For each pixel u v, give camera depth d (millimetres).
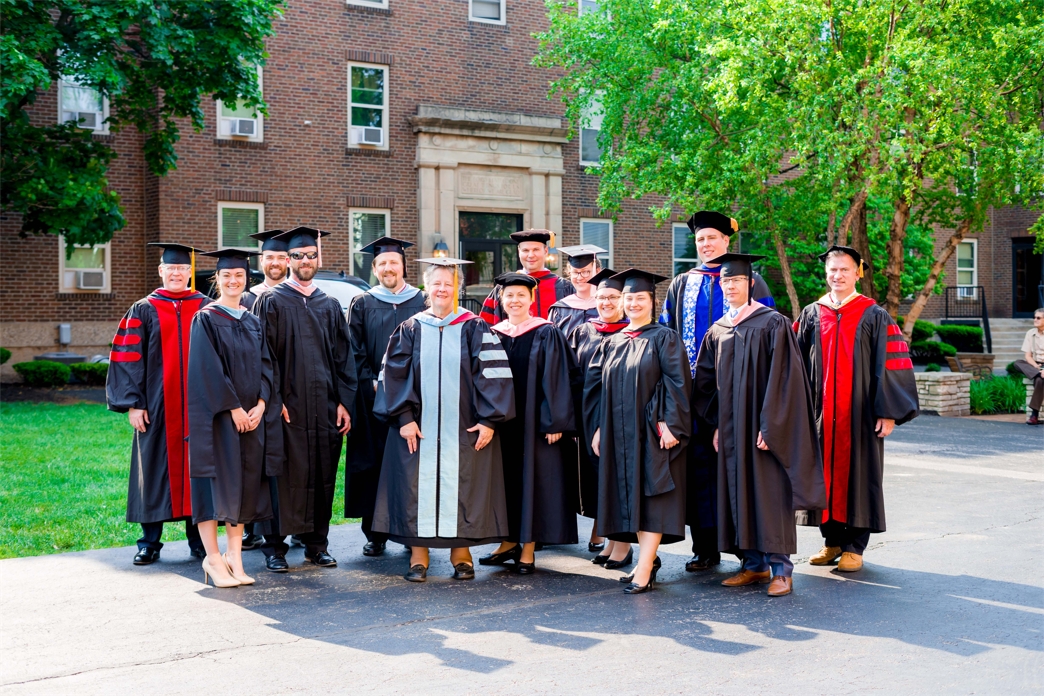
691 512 5969
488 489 5805
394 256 6766
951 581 5590
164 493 6074
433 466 5711
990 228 27047
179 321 6199
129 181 18438
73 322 18109
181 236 17922
